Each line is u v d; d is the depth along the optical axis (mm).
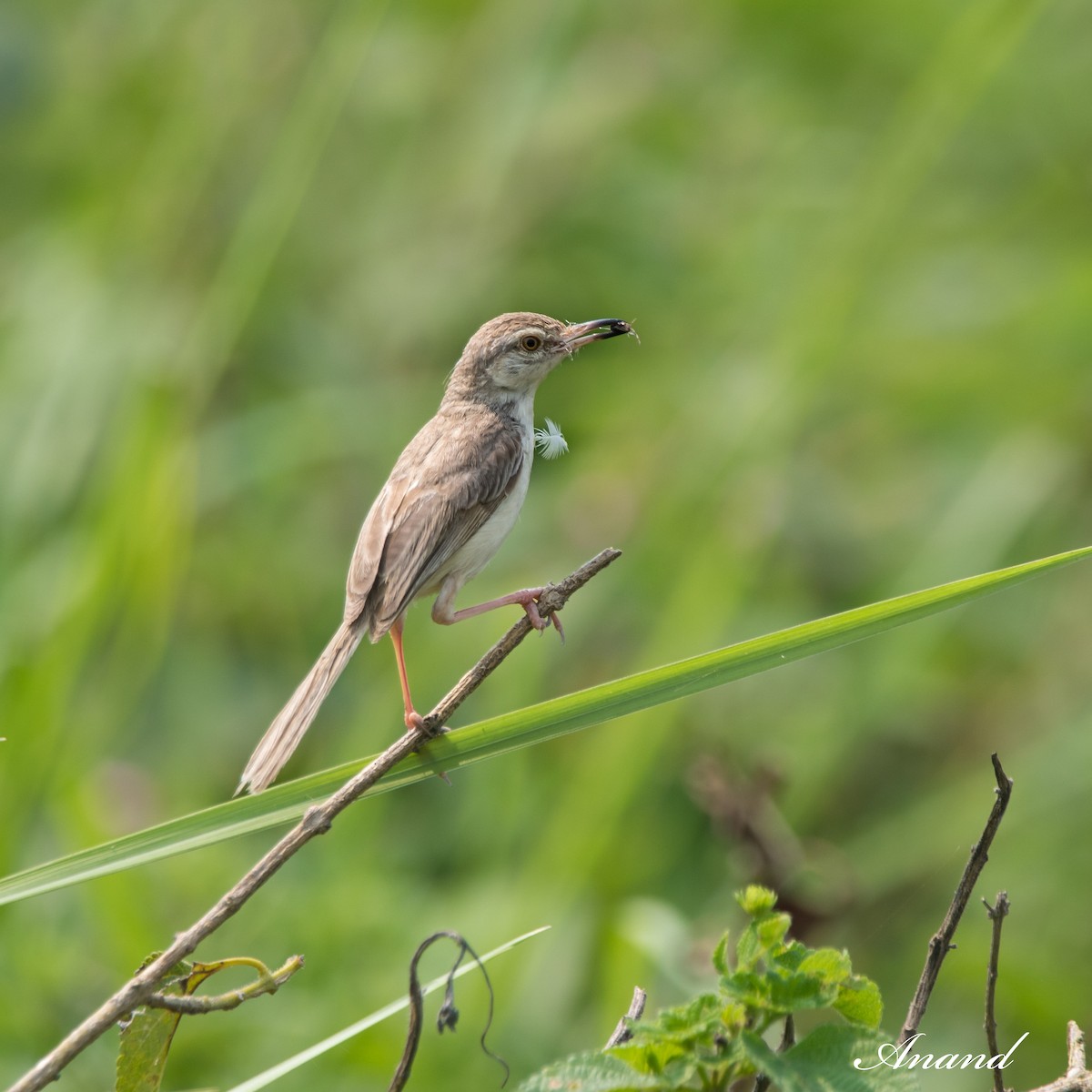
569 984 10266
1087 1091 4844
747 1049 4324
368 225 14578
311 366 14109
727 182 15016
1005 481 13320
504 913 10289
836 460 13797
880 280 13898
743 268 14414
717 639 11773
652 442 13438
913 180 12297
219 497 13484
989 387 13734
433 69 14734
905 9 15148
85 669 11195
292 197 11789
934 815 12023
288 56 14023
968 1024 10289
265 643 13211
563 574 12742
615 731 10602
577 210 14523
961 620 13148
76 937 9852
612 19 15250
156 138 14422
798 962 4508
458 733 6160
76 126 14836
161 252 13695
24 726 10164
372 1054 9266
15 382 13422
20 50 14461
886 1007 10477
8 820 9953
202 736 12586
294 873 10578
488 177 14398
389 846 11148
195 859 10578
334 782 6184
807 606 13062
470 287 14211
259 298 13398
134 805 11219
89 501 11961
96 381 13156
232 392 13977
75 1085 8977
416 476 8656
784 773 9359
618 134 14766
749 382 12875
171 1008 5004
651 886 11242
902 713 12820
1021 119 14891
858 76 15641
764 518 12203
